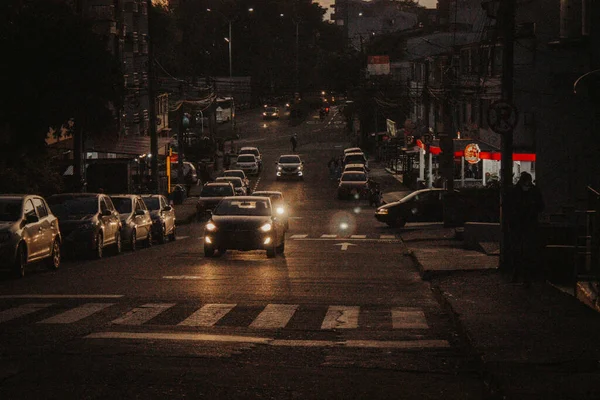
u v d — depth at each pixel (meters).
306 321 14.70
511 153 20.45
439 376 10.21
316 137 131.62
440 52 77.12
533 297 15.96
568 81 29.98
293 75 182.62
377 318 15.15
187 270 23.31
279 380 9.88
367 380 9.95
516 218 17.12
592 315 13.76
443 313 15.72
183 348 11.80
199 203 54.09
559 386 8.86
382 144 105.25
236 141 128.50
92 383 9.57
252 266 24.69
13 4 33.22
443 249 28.92
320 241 37.50
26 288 19.03
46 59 33.19
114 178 50.59
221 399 8.96
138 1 88.94
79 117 34.66
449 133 43.06
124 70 77.75
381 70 101.25
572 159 29.59
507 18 20.47
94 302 16.70
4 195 22.91
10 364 10.58
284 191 77.38
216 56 167.50
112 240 28.94
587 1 28.20
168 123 108.44
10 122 33.72
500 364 9.98
